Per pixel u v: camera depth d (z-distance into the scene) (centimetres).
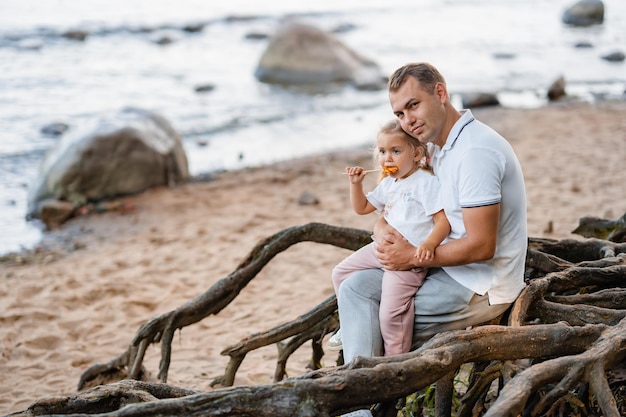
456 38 2534
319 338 559
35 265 967
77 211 1153
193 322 572
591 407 429
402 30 2702
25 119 1611
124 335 780
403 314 391
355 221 1065
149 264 952
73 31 2384
